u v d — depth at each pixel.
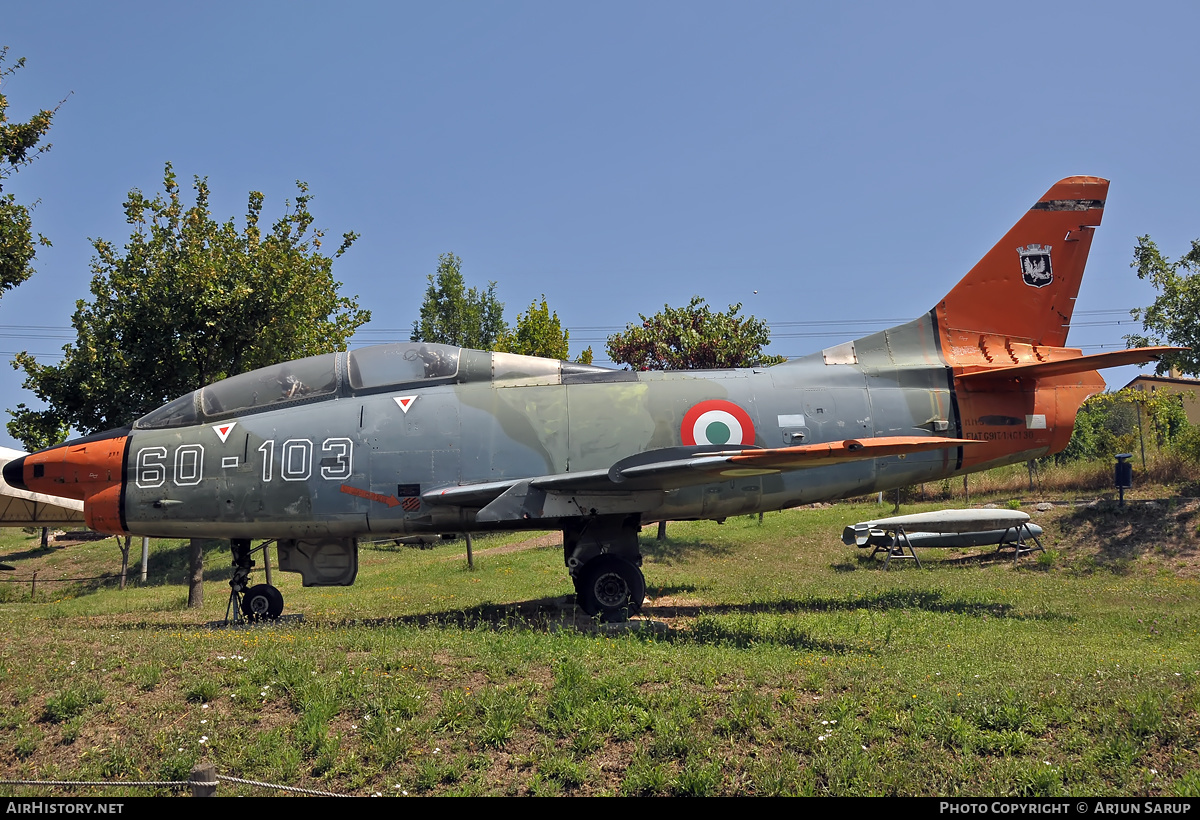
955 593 14.62
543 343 34.62
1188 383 43.06
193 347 20.28
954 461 13.35
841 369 13.34
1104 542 18.77
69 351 20.69
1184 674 7.79
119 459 11.88
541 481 11.09
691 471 10.55
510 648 8.61
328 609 14.83
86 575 32.69
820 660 8.48
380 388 12.23
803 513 27.52
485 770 6.42
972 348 13.86
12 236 16.27
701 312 29.14
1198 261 22.33
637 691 7.40
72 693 7.34
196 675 7.90
